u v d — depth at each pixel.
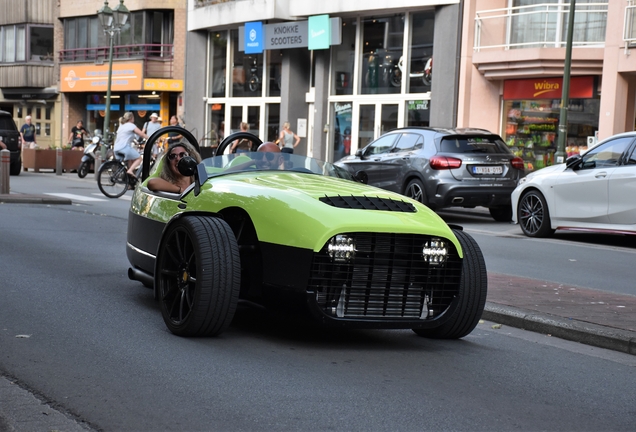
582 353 6.29
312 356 5.78
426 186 16.38
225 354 5.71
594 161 13.77
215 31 34.94
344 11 27.75
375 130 27.97
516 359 6.00
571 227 14.01
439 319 6.05
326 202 5.96
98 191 21.05
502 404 4.86
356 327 5.80
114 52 40.31
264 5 30.45
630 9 20.91
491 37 24.25
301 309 5.73
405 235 5.85
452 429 4.37
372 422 4.42
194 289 6.00
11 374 5.12
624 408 4.93
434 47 25.34
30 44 45.03
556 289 8.47
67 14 43.06
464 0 24.58
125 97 41.09
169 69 38.84
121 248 10.98
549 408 4.84
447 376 5.43
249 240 6.30
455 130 16.83
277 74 31.66
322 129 29.55
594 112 22.64
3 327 6.33
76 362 5.42
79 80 42.03
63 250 10.55
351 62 28.75
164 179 7.78
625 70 21.02
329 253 5.67
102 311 7.02
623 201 13.16
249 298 6.18
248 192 6.26
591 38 22.61
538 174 14.70
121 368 5.30
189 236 5.99
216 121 34.97
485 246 13.02
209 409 4.55
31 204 16.53
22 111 46.88
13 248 10.48
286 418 4.43
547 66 22.53
